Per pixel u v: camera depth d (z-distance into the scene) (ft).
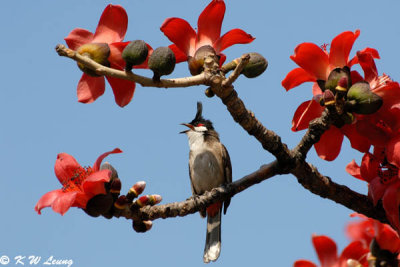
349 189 18.88
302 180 19.02
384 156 16.56
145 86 15.85
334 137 17.97
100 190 17.12
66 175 17.06
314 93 17.98
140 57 15.42
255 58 17.94
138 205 18.85
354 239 14.85
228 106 17.92
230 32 17.90
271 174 19.76
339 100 16.40
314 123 17.69
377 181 16.02
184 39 18.04
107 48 16.30
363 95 15.78
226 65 17.78
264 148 18.66
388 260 14.66
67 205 15.58
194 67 17.69
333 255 14.46
